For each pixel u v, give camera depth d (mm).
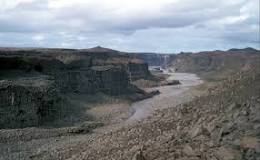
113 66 142750
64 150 44812
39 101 74625
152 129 35594
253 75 43500
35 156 45844
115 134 42594
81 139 56875
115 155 29641
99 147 37281
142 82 163750
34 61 103875
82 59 133500
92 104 98500
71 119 77875
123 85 130000
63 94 97625
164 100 107625
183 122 31812
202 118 28109
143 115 84938
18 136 57875
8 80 81438
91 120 78938
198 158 19016
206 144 20219
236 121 21156
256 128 19625
